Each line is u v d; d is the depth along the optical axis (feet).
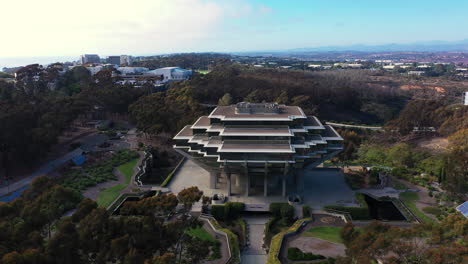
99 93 589.73
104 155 430.20
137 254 155.53
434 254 146.92
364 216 283.59
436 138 518.78
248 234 264.11
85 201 191.42
